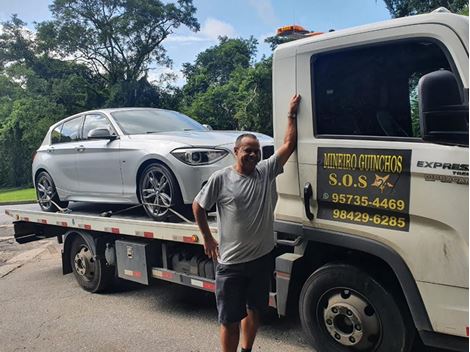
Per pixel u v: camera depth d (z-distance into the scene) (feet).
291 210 12.09
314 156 11.43
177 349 14.19
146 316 17.10
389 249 10.34
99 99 135.74
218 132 18.45
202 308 17.63
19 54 141.59
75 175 20.74
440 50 9.77
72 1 130.52
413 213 9.87
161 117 20.51
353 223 10.90
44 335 16.02
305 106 11.53
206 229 12.10
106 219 18.40
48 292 20.99
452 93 8.84
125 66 140.56
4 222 45.68
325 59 11.27
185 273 16.05
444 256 9.55
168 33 141.79
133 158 17.52
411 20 9.88
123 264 18.16
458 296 9.50
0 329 16.84
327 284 11.67
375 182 10.42
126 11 134.82
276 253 13.08
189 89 174.91
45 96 131.23
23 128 135.23
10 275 24.88
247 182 11.48
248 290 12.06
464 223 9.19
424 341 10.17
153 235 16.43
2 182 138.10
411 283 10.11
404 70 10.36
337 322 11.66
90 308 18.38
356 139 10.76
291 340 14.28
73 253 21.12
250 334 12.52
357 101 10.94
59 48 133.59
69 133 21.83
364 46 10.59
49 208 22.70
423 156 9.60
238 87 136.36
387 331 10.84
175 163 15.94
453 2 40.78
